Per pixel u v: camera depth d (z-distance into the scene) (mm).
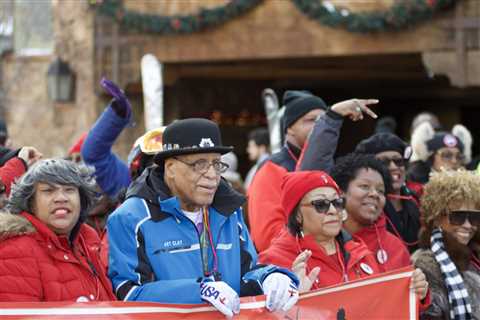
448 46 22438
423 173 13398
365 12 22578
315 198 8523
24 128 26625
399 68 28641
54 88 25156
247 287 7574
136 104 25766
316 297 7766
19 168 9359
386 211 10734
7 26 27031
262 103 31406
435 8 22141
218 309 7113
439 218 9188
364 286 7914
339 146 34250
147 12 24109
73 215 7348
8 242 7133
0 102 26719
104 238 8305
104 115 10234
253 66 27312
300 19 23266
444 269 8836
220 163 7480
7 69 26875
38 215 7324
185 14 23875
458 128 16094
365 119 34344
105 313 7090
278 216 9562
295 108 10641
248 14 23594
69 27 25312
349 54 23062
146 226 7395
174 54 24172
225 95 30125
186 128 7395
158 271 7352
